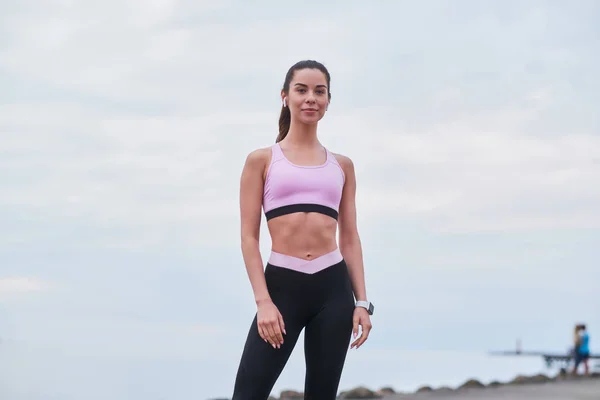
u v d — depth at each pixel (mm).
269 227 4195
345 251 4371
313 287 4113
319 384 4148
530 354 43344
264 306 4043
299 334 4180
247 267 4152
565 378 14492
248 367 4117
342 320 4129
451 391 10594
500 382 12461
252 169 4191
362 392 9797
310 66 4266
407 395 10062
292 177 4141
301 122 4230
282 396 10242
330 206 4184
